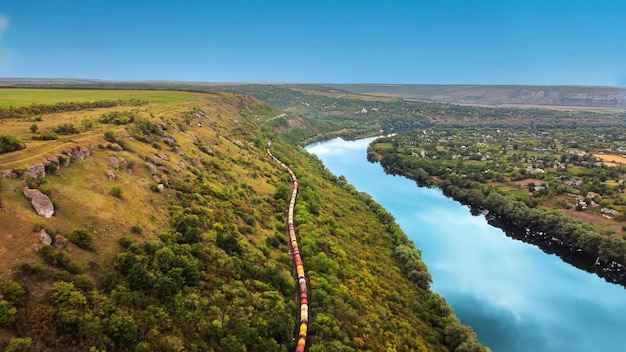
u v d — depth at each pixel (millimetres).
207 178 117312
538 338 111000
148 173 94688
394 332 83562
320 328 76000
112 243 66812
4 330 45781
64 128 96438
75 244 61656
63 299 52031
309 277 92625
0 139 72188
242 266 81375
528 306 125500
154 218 79312
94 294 55438
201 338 60594
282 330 70125
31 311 48906
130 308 56812
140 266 62875
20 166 66438
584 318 120500
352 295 90875
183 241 77250
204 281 70562
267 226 111688
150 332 55906
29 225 58719
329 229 126250
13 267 52219
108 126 112500
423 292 110500
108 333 52062
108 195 76500
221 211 99062
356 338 75312
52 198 66125
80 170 78375
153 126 123250
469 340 88438
